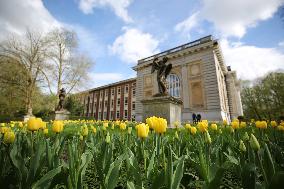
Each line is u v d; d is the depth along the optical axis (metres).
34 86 27.81
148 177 1.58
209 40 27.61
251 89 40.12
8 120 27.02
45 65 27.83
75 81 29.91
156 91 32.81
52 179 1.46
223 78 37.25
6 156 1.83
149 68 35.31
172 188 1.31
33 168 1.45
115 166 1.43
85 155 1.76
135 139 2.98
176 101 10.90
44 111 30.47
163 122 2.04
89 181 2.26
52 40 28.62
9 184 1.54
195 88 27.83
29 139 2.52
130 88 47.38
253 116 39.09
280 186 1.03
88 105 56.25
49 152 1.73
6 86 27.56
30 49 27.28
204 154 2.12
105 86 52.72
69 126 9.89
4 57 26.59
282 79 34.84
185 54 30.00
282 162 2.00
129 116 45.06
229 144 2.62
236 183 2.00
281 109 34.84
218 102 24.98
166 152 2.58
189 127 3.63
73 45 29.91
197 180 1.92
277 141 3.30
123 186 1.98
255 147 1.75
